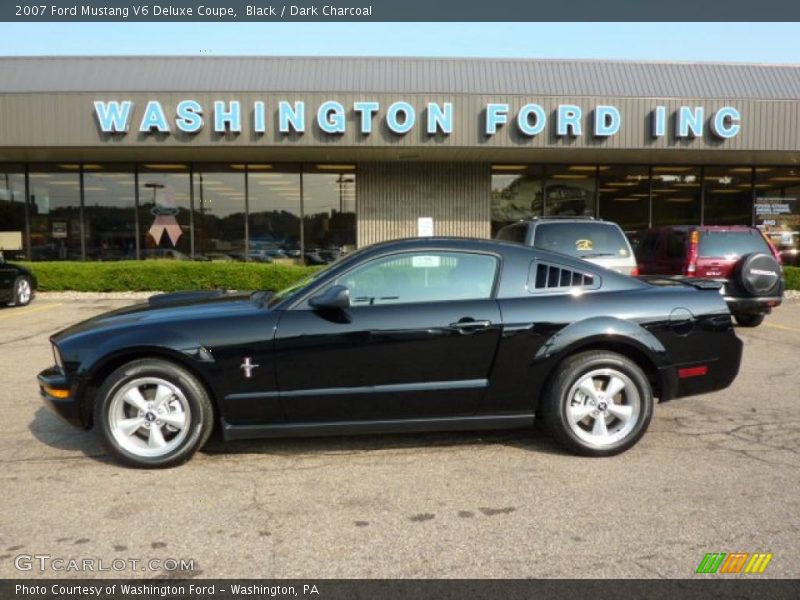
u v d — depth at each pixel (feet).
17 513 11.79
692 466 13.97
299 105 45.70
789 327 34.94
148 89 49.39
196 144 46.06
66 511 11.86
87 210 55.42
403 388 14.03
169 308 15.33
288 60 51.55
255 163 55.36
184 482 13.21
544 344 14.29
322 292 14.25
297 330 13.80
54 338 14.78
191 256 55.72
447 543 10.62
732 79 53.67
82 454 14.87
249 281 50.03
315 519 11.52
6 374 23.21
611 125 46.70
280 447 15.37
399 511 11.84
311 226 55.98
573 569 9.80
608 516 11.56
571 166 56.59
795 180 58.18
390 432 14.37
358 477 13.48
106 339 13.82
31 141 45.78
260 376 13.76
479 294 14.58
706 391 15.15
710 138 47.65
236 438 13.99
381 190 55.72
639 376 14.49
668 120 47.26
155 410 13.82
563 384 14.33
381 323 13.93
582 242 28.17
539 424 16.25
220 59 51.31
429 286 14.60
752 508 11.85
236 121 45.62
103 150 48.16
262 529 11.16
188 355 13.57
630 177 57.00
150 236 55.62
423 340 13.99
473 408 14.39
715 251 32.53
